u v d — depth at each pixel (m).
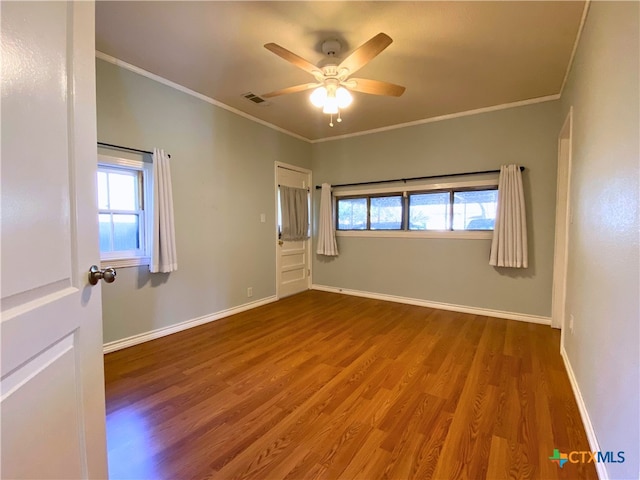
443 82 3.19
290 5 2.08
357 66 2.23
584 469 1.49
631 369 1.16
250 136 4.23
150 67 2.94
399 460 1.55
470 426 1.80
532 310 3.71
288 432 1.75
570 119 2.69
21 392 0.69
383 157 4.70
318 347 2.94
